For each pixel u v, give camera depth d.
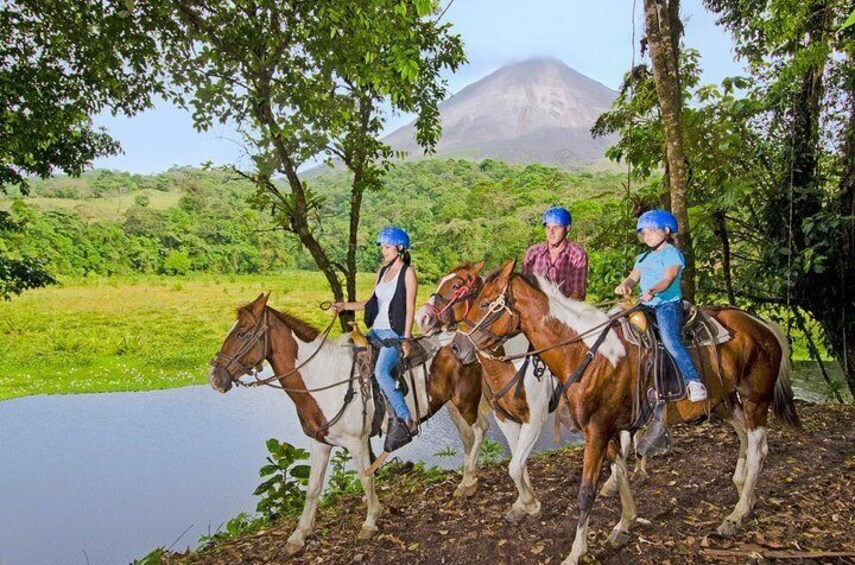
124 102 9.80
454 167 104.00
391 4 6.25
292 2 7.45
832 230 10.02
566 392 4.19
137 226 62.84
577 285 4.91
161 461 15.71
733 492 5.23
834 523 4.52
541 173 76.62
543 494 5.53
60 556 10.32
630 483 5.55
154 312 43.66
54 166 13.84
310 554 4.88
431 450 15.49
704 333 4.47
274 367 4.88
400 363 4.97
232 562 4.99
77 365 29.89
